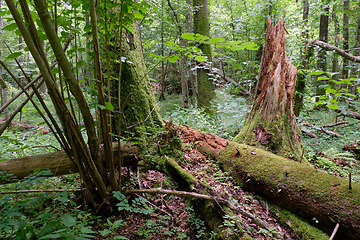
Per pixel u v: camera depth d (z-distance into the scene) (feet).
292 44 20.38
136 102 10.73
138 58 11.28
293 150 10.77
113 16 6.11
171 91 47.29
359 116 15.71
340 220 6.19
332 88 8.10
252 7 26.61
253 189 8.82
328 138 15.93
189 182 8.44
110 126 6.46
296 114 17.83
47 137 14.85
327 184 6.92
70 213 6.51
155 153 10.36
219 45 4.91
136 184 8.59
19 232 4.34
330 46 16.96
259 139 11.19
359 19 27.17
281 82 11.19
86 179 6.80
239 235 6.29
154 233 6.87
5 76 38.47
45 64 5.02
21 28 4.20
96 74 5.96
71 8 6.08
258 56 25.38
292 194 7.38
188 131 12.23
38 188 7.91
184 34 4.56
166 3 25.49
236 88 18.17
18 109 5.52
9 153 11.15
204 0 22.29
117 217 7.25
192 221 7.45
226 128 15.88
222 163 10.21
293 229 7.09
